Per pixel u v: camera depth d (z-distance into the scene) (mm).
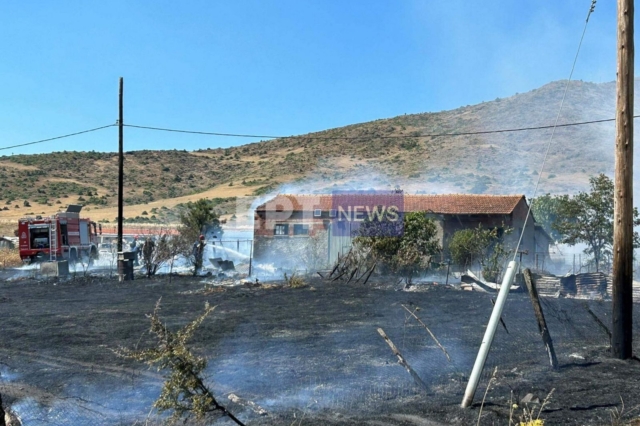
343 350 11414
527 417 7207
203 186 94375
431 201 33812
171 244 27781
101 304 18688
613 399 8156
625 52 10867
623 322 10594
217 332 13383
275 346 11844
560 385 8867
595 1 8633
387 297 19516
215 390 8844
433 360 10555
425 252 26328
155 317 6484
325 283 23625
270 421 7480
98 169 105812
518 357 10711
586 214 26875
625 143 10820
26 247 33594
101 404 8422
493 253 24484
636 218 24812
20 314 16656
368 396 8484
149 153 114688
